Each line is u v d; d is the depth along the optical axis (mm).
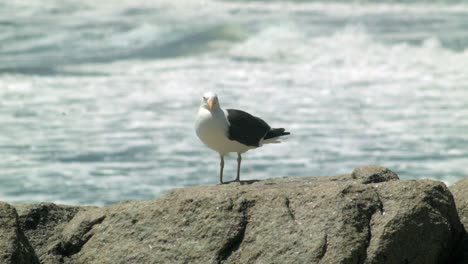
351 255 7270
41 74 23922
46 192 14195
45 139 17406
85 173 15219
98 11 33656
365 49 26625
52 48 27781
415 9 32844
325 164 15781
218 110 9336
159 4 35062
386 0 34469
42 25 31031
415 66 24500
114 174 15164
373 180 8406
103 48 27719
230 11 33250
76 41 28719
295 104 20266
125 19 31969
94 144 17094
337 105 20219
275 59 25906
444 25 29688
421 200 7543
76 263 8102
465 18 30938
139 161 15953
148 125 18562
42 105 20328
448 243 7727
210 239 7691
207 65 25047
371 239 7406
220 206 7812
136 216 8070
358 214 7500
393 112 19578
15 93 21578
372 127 18312
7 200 13797
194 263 7629
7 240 7531
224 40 27984
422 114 19359
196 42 27844
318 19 31047
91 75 23797
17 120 18938
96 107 20141
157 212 8016
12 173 15188
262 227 7617
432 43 26750
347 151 16609
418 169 15461
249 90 21766
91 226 8250
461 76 23250
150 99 20922
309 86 22234
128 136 17688
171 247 7773
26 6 34500
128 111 19766
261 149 16672
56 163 15812
